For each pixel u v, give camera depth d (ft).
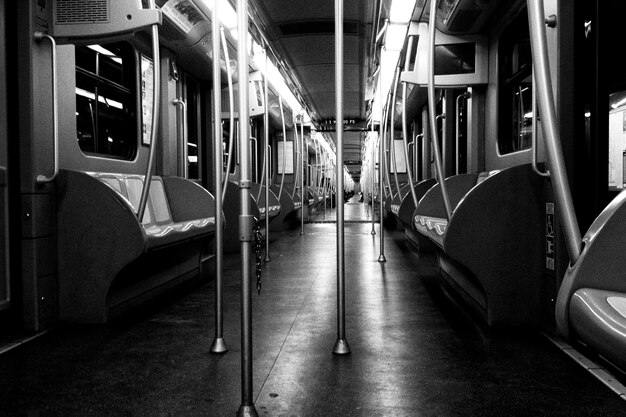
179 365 8.20
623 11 8.98
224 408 6.52
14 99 10.16
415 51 20.25
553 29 9.54
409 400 6.77
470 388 7.16
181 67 20.04
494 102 15.02
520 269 10.22
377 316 11.39
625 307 3.21
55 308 10.86
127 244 10.74
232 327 10.55
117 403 6.72
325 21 20.22
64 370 8.00
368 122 43.68
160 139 17.66
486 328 10.32
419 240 22.15
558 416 6.26
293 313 11.70
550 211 9.72
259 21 19.56
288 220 39.88
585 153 9.41
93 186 10.80
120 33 10.60
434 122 10.57
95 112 13.76
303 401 6.74
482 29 14.98
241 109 5.99
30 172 10.14
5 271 9.90
